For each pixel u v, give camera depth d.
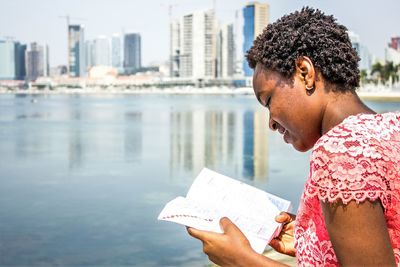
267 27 1.44
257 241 1.54
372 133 1.26
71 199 8.33
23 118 28.81
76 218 7.07
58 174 10.76
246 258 1.41
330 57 1.35
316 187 1.27
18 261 5.30
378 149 1.24
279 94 1.41
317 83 1.38
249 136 18.70
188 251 5.52
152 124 24.50
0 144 16.34
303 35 1.36
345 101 1.38
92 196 8.55
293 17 1.41
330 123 1.37
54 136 18.94
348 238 1.23
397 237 1.27
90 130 21.33
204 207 1.65
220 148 15.05
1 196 8.48
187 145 16.02
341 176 1.23
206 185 1.75
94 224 6.74
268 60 1.40
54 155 13.79
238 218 1.62
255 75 1.46
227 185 1.75
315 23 1.38
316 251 1.38
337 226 1.24
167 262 5.17
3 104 47.47
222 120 27.11
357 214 1.22
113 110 37.69
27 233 6.31
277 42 1.38
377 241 1.22
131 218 7.04
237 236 1.44
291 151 14.14
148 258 5.27
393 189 1.24
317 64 1.36
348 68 1.36
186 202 1.66
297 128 1.42
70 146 15.85
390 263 1.23
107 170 11.26
